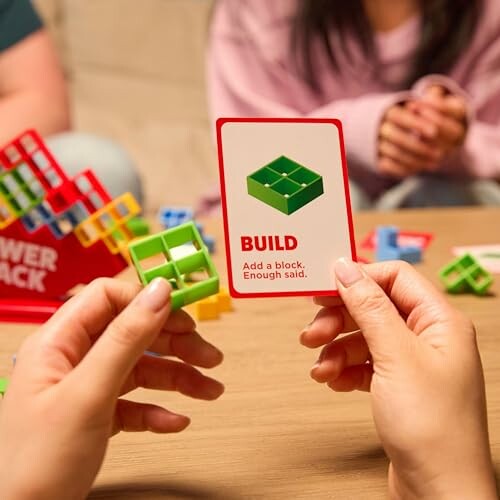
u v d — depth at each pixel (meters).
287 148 0.48
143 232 1.14
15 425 0.37
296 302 0.85
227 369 0.64
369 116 1.72
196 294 0.42
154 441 0.51
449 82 1.81
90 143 1.44
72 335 0.41
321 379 0.49
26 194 0.77
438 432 0.38
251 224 0.47
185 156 2.08
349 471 0.47
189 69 2.12
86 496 0.43
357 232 1.23
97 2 2.08
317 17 1.90
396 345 0.40
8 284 0.79
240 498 0.43
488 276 0.86
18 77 1.76
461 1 1.85
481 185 1.87
